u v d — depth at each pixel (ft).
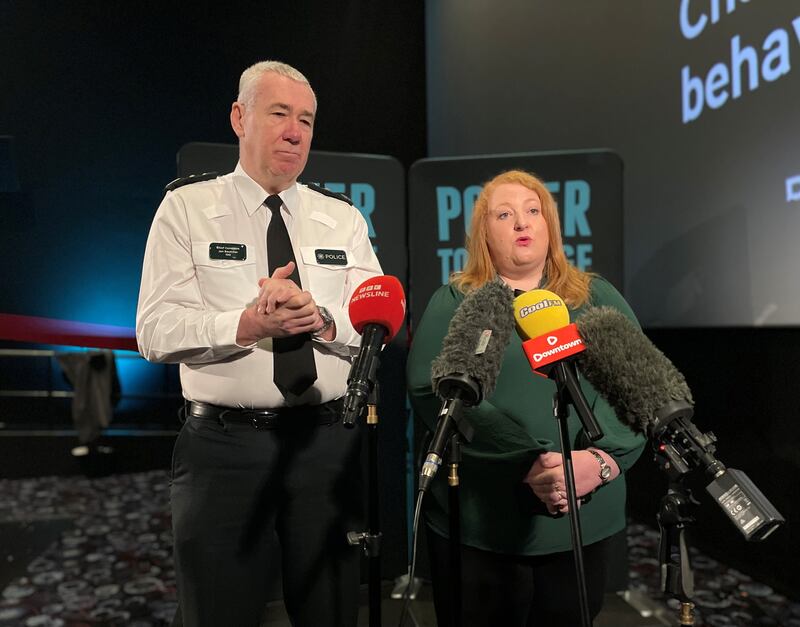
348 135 18.03
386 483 8.77
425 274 8.87
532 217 5.52
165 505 14.88
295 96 5.00
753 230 9.16
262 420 4.88
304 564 5.00
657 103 11.32
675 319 11.09
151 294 4.90
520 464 4.79
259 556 4.92
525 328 3.82
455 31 16.55
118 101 17.74
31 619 9.03
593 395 5.13
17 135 17.71
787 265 8.52
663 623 8.06
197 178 5.29
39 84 17.58
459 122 16.56
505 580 5.00
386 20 18.06
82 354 17.75
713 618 8.58
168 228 4.99
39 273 18.45
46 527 13.20
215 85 17.74
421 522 5.45
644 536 12.06
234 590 4.85
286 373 4.80
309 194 5.56
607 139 12.66
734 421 10.13
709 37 10.01
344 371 5.15
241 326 4.48
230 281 4.93
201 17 17.61
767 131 8.82
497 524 4.94
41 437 18.10
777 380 9.08
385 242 8.82
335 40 17.88
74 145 17.85
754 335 9.56
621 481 5.38
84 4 17.44
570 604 5.01
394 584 8.84
